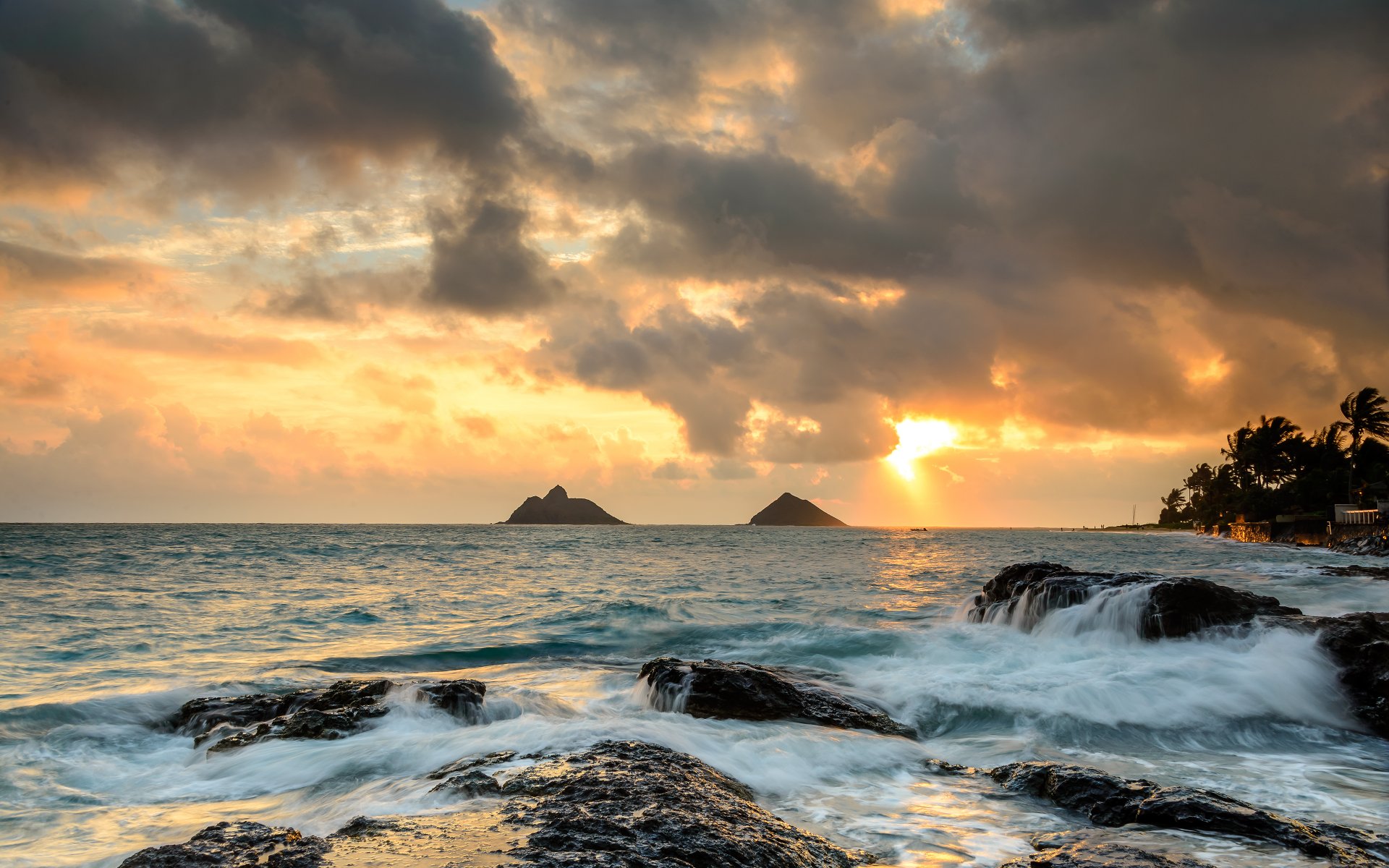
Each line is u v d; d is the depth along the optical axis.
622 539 163.25
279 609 31.52
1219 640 18.17
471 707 13.24
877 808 8.94
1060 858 6.70
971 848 7.60
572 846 6.10
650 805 7.12
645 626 25.11
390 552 87.31
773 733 11.98
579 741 10.83
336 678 17.11
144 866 5.73
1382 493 98.88
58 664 19.06
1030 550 105.56
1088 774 9.23
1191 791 8.49
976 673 16.38
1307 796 9.91
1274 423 137.50
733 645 21.33
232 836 6.30
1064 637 20.48
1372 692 14.14
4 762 10.95
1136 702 14.09
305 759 10.74
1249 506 130.88
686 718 13.05
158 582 43.56
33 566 54.03
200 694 15.02
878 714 13.66
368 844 6.15
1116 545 127.44
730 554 92.94
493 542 128.50
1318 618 17.62
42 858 7.52
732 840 6.52
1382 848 7.41
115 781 10.30
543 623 27.08
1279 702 14.16
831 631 22.58
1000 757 11.82
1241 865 6.82
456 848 6.05
